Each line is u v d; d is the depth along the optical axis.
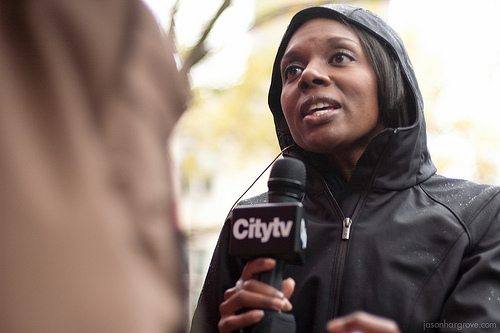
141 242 0.47
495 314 1.47
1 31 0.48
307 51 1.82
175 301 0.47
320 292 1.62
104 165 0.47
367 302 1.56
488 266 1.55
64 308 0.43
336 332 0.94
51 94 0.47
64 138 0.46
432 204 1.73
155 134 0.50
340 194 1.81
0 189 0.44
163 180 0.50
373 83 1.80
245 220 1.41
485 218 1.68
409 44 9.04
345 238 1.69
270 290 1.34
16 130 0.45
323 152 1.81
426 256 1.61
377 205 1.74
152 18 0.54
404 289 1.56
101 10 0.51
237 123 8.34
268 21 6.04
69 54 0.48
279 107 2.12
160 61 0.52
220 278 1.83
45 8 0.48
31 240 0.43
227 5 4.95
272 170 1.54
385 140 1.73
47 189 0.45
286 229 1.36
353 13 1.86
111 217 0.46
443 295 1.56
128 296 0.44
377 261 1.61
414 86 1.90
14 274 0.43
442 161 9.29
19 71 0.47
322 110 1.75
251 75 8.34
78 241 0.44
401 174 1.77
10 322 0.42
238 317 1.32
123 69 0.50
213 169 8.94
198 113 8.03
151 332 0.44
